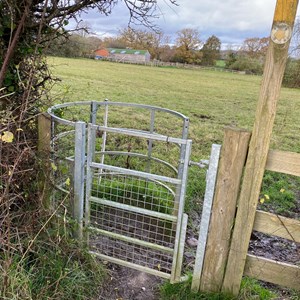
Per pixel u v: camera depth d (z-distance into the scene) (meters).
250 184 1.67
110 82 16.11
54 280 1.86
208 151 5.83
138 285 2.15
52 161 2.21
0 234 1.74
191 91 16.14
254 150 1.61
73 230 2.22
